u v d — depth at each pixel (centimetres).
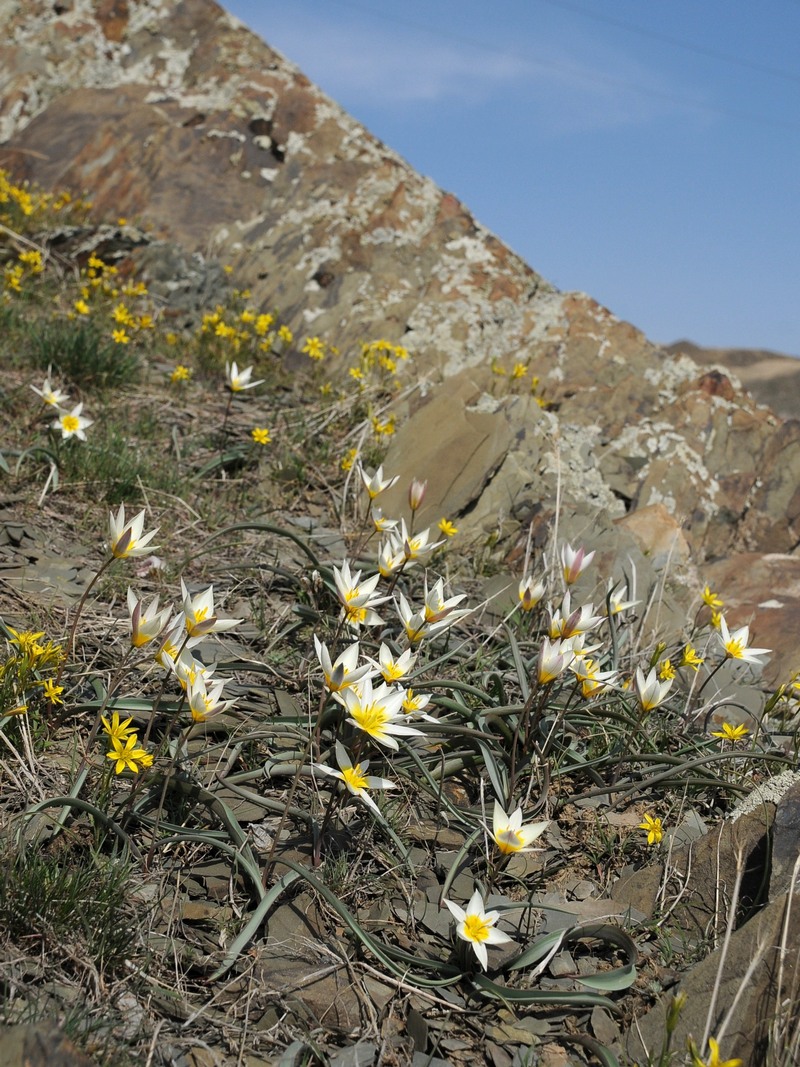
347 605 293
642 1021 243
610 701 360
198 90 1097
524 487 547
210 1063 215
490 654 408
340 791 283
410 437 582
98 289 790
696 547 600
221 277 877
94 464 511
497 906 270
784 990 233
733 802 336
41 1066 183
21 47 1239
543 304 761
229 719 332
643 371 689
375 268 847
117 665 346
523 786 332
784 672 473
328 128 989
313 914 263
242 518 521
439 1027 239
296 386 739
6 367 633
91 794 285
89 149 1052
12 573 399
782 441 640
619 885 296
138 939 242
